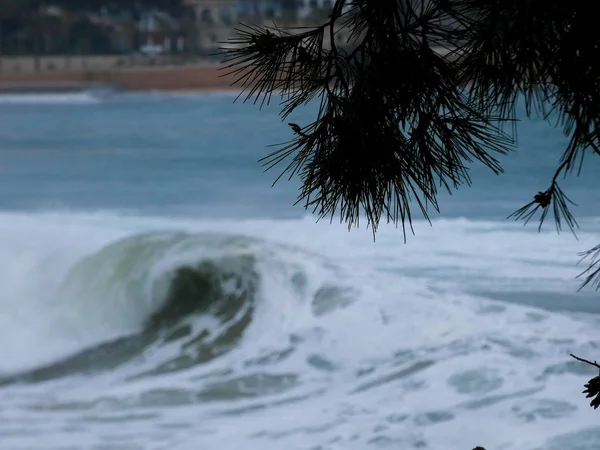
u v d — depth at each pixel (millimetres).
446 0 6047
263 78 6449
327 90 6414
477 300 27797
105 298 29375
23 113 148000
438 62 6125
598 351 23156
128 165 74312
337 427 18828
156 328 28000
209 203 52531
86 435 18750
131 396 21562
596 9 5547
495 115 6113
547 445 17406
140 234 31828
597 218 40469
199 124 106875
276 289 28781
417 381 21703
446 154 6188
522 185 49250
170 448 17922
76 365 24828
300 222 43688
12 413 20250
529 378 21250
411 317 26469
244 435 18547
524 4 5668
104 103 173000
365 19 6309
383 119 6289
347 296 28141
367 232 40188
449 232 39562
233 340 26391
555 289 29906
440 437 18109
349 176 6324
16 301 29484
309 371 23359
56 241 35781
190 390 22031
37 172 70875
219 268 30047
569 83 5715
